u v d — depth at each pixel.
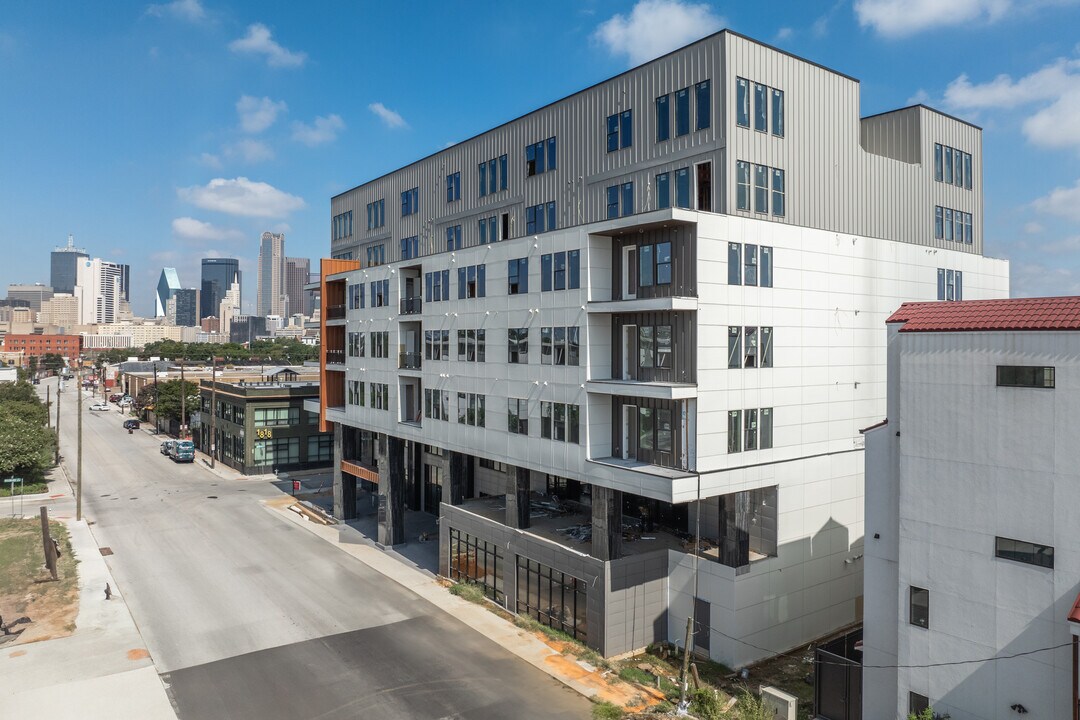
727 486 27.67
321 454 75.81
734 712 23.58
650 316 29.08
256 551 43.78
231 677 26.59
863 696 23.19
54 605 33.94
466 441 37.50
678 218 26.23
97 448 89.25
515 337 34.06
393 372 44.16
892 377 22.47
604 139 34.28
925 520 20.80
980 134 43.50
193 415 91.56
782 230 30.28
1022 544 18.89
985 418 19.55
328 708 24.38
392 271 44.69
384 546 44.34
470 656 28.67
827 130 33.28
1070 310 18.73
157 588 36.62
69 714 23.80
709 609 29.17
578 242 30.38
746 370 28.80
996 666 19.28
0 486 63.81
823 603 31.72
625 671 27.30
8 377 129.75
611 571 28.86
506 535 34.47
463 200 44.12
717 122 29.08
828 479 31.75
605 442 30.38
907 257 36.50
